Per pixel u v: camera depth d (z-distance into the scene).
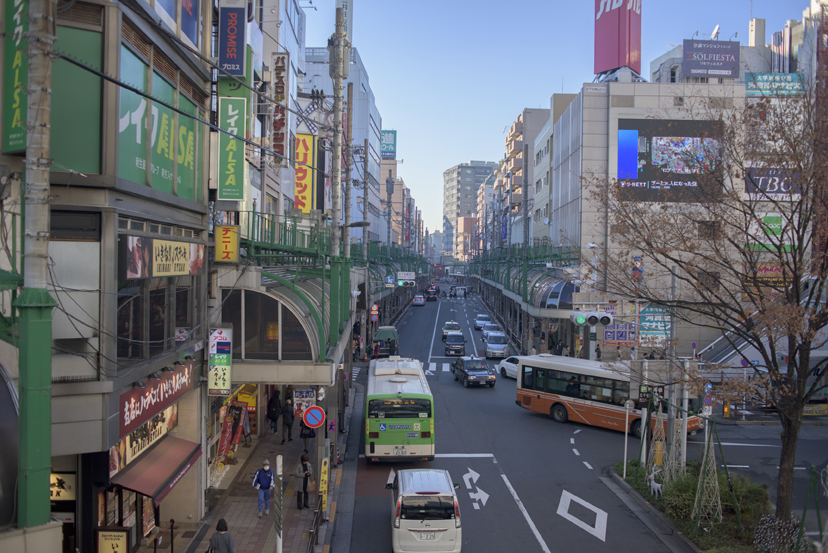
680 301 14.88
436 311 82.44
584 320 24.03
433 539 12.09
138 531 12.23
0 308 7.55
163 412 12.79
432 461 19.56
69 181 8.95
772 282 13.72
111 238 9.31
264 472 14.27
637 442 22.06
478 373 32.56
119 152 9.47
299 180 30.00
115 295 9.37
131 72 9.93
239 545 12.58
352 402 28.45
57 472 10.07
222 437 16.70
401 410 18.66
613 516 15.06
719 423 25.22
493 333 46.16
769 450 21.25
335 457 18.62
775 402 12.56
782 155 12.79
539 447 21.31
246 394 20.47
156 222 11.38
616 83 35.69
